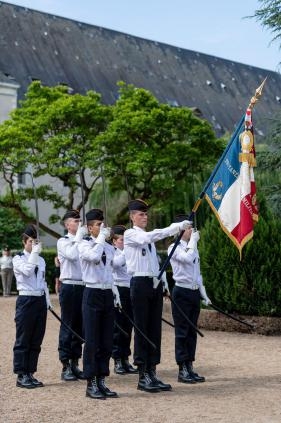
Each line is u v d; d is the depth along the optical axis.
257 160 31.61
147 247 15.32
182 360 15.73
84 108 40.66
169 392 14.52
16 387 15.11
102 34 95.38
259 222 24.34
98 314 14.41
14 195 43.44
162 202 42.78
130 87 43.78
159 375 16.70
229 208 15.43
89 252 14.34
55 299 37.84
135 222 15.25
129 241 15.17
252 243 23.94
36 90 43.81
